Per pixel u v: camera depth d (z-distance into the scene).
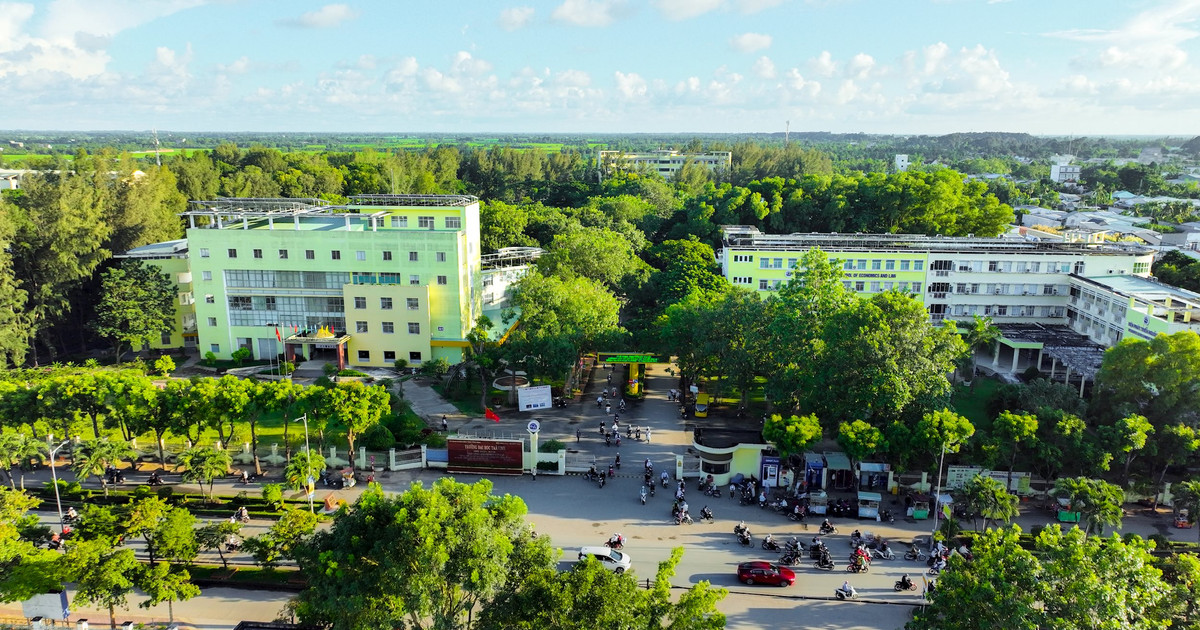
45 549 56.88
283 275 113.31
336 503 69.56
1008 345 112.38
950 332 79.44
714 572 59.44
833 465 72.94
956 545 62.50
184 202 168.25
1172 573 50.28
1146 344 76.75
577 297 102.31
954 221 165.25
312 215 125.12
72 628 50.78
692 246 156.25
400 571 39.38
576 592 38.28
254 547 53.94
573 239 131.00
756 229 164.88
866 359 74.56
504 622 39.22
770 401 90.56
